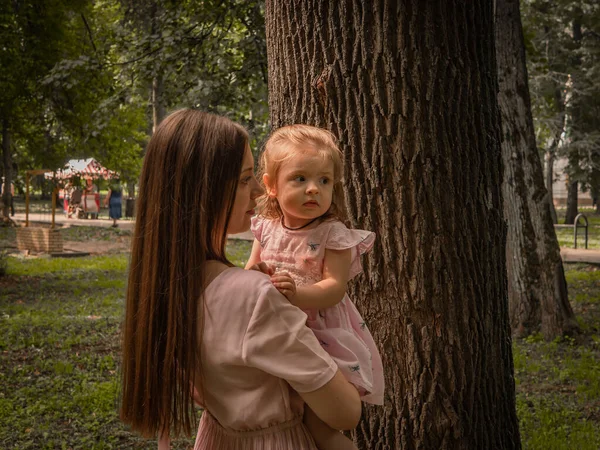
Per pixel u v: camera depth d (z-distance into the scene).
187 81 12.61
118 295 13.17
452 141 3.05
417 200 3.00
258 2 12.16
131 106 15.46
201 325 1.73
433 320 3.01
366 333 2.25
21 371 7.53
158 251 1.79
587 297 13.16
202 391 1.77
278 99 3.27
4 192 27.81
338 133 3.07
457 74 3.06
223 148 1.80
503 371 3.28
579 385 7.38
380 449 3.09
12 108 18.59
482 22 3.20
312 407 1.70
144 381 1.82
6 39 16.94
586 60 32.81
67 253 19.94
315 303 2.07
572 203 38.09
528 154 9.96
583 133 33.41
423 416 3.02
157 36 12.55
